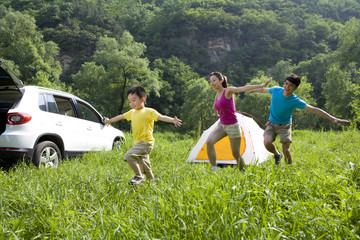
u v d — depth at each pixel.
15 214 2.75
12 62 56.09
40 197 2.99
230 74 111.44
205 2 159.00
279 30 137.50
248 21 139.62
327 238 2.02
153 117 3.96
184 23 130.12
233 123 4.67
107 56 58.28
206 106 58.16
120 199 3.10
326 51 128.12
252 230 1.99
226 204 2.34
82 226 2.48
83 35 103.81
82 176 4.07
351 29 48.12
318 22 141.50
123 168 5.20
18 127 4.88
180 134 60.75
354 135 9.55
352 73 55.03
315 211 2.35
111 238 2.10
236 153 4.80
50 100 5.83
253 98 53.47
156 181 3.81
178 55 118.50
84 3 124.25
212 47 127.00
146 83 59.81
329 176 3.15
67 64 98.62
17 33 72.88
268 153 6.67
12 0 126.56
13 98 5.42
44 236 2.32
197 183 3.21
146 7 163.00
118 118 4.34
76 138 6.30
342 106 46.81
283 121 4.92
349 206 2.44
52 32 103.06
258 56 125.31
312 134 14.16
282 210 2.45
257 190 2.79
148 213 2.40
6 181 3.72
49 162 5.35
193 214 2.27
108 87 60.06
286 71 93.19
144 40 127.81
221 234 1.93
